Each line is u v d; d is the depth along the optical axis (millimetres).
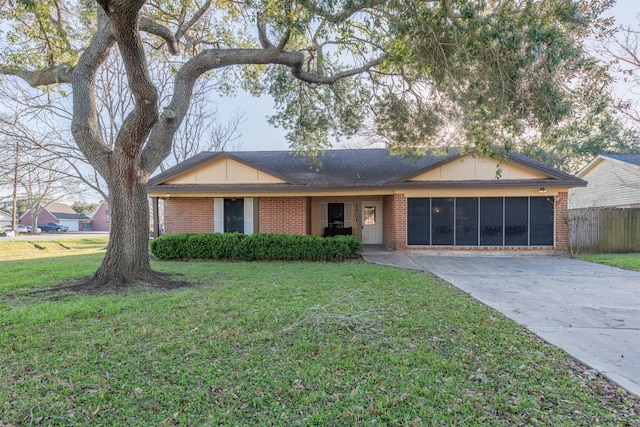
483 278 8359
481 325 4648
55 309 5148
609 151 21516
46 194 28016
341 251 11602
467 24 5746
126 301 5707
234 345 3891
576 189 22312
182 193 13391
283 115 12688
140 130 6840
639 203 17688
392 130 11438
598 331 4512
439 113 9781
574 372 3350
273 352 3711
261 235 11883
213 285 7117
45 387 2969
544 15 5594
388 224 15367
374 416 2609
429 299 5980
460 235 13297
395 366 3414
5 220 53844
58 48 9461
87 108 7301
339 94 11898
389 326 4547
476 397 2873
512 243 13102
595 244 13164
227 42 11914
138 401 2785
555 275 8820
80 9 9602
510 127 7301
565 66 5809
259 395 2883
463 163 13227
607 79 6004
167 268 9586
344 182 13383
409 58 7699
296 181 13180
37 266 9953
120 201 7223
